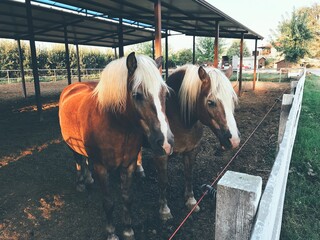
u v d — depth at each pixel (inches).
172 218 103.0
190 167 106.8
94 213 108.7
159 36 164.1
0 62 786.8
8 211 109.3
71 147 114.1
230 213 39.6
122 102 74.6
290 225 91.3
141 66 70.6
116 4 231.1
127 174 88.8
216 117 84.3
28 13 239.5
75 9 277.3
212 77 84.6
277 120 251.3
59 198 119.2
